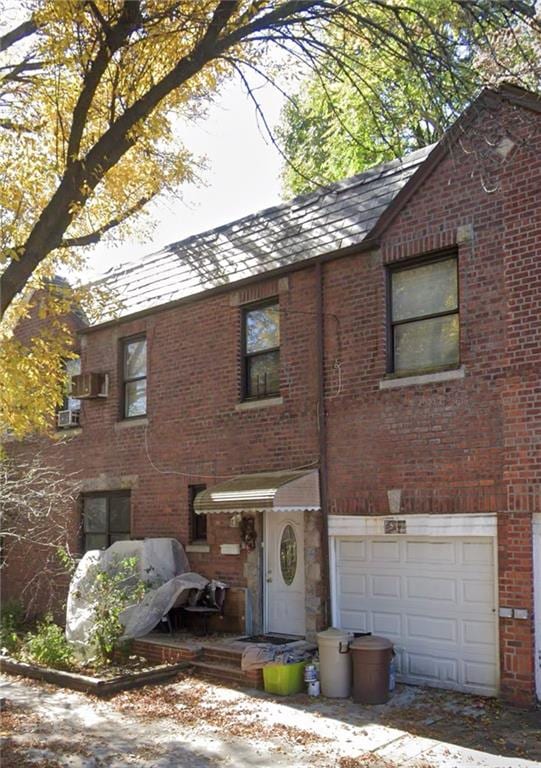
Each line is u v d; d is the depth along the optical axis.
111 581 13.23
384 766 7.87
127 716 10.00
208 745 8.73
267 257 14.08
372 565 11.71
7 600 17.94
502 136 10.59
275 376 13.61
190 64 9.05
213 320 14.71
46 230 8.66
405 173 12.97
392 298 11.90
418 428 11.15
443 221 11.20
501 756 8.08
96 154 8.87
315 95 16.69
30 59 10.52
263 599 13.36
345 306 12.35
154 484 15.54
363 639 10.46
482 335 10.59
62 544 17.17
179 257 16.70
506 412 10.19
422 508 10.97
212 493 13.02
